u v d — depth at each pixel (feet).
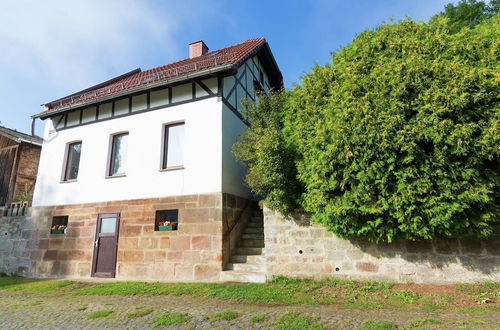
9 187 34.14
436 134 12.16
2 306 15.89
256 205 28.30
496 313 11.21
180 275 20.89
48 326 12.05
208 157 22.76
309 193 16.57
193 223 21.65
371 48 15.71
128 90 26.12
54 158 29.76
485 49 13.57
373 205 13.70
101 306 14.66
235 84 27.71
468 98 12.08
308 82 17.31
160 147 24.77
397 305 12.80
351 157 13.85
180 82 24.89
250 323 10.94
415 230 13.35
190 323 11.27
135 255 22.88
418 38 14.65
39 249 27.22
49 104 32.35
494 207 13.05
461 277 14.67
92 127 28.50
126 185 25.14
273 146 17.40
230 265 20.29
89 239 25.16
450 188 12.60
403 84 12.97
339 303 13.42
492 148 11.81
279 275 17.99
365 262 16.42
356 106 13.80
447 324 9.98
